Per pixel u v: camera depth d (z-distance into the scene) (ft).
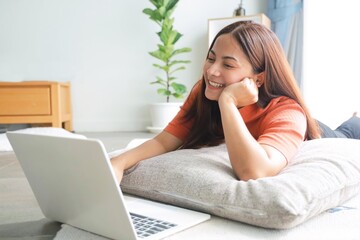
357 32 8.75
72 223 2.53
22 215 3.00
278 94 3.43
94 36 12.10
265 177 2.67
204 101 3.72
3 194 3.78
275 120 3.14
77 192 2.26
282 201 2.29
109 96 12.25
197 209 2.73
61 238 2.33
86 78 12.19
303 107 3.65
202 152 3.44
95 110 12.28
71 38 12.08
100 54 12.15
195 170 2.89
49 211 2.70
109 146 8.13
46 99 10.28
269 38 3.31
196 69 12.15
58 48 12.11
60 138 2.10
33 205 3.32
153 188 3.00
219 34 3.28
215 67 3.13
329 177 2.70
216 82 3.17
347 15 8.89
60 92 10.52
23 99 10.24
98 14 12.03
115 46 12.14
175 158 3.20
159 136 3.88
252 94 2.98
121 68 12.19
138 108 12.30
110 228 2.22
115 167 3.22
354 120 6.27
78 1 11.98
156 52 10.71
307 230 2.38
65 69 12.17
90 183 2.12
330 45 9.20
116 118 12.30
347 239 2.23
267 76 3.30
